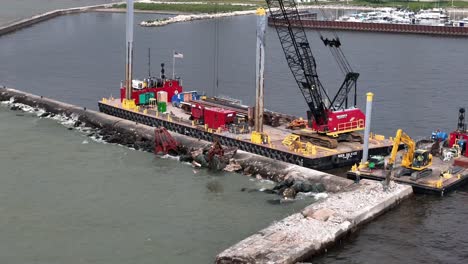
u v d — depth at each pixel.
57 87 171.88
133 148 116.94
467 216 85.69
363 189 89.88
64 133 125.56
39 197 93.00
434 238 79.50
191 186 97.88
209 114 118.94
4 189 95.62
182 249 77.19
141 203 91.19
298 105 154.38
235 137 113.25
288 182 95.94
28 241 79.44
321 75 190.38
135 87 138.25
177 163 108.69
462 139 105.38
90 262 74.25
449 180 94.38
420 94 167.00
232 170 103.94
